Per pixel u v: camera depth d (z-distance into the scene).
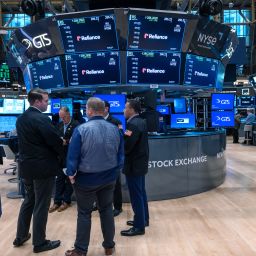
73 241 3.62
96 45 5.58
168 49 5.70
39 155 3.19
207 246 3.45
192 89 6.51
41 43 5.79
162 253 3.28
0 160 6.05
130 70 5.68
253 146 14.08
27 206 3.45
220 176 6.37
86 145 2.91
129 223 4.08
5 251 3.36
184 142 5.52
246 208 4.80
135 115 3.73
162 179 5.30
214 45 6.09
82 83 5.79
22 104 6.91
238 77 21.12
